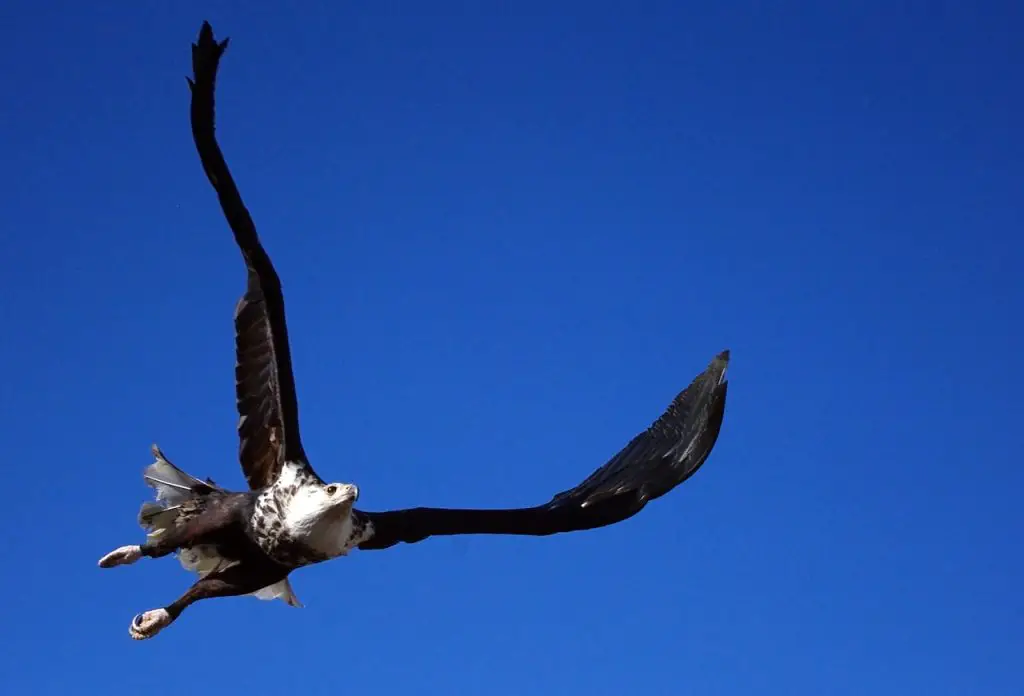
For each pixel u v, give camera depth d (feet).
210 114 34.50
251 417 37.32
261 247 35.45
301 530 36.29
